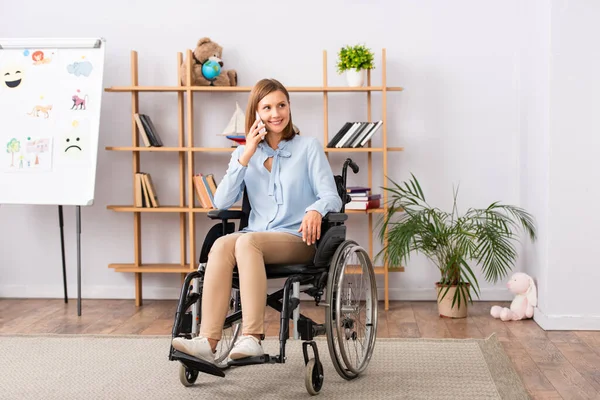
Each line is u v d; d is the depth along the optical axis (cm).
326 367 273
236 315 234
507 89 405
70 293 425
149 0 411
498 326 345
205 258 240
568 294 335
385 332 334
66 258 425
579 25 329
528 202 379
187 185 417
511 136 405
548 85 333
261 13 409
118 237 423
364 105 410
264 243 228
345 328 256
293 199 249
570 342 312
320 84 409
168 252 421
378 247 413
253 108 248
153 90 390
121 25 413
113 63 414
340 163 412
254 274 220
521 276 359
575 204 333
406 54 407
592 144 331
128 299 423
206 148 390
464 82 406
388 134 410
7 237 426
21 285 427
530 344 309
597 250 333
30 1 414
